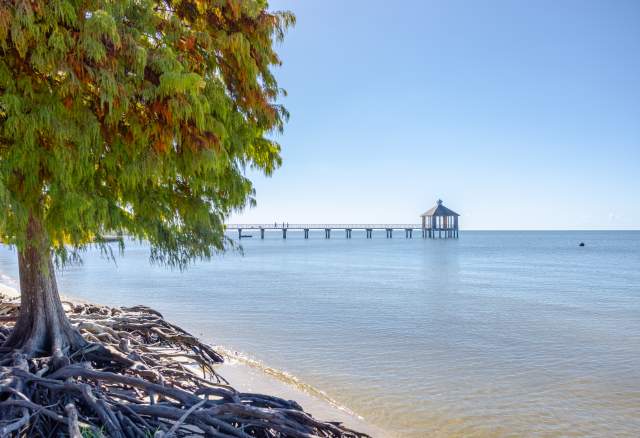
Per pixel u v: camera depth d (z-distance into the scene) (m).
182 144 5.31
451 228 191.38
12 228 4.59
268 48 6.35
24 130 4.38
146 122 5.05
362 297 28.38
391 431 8.61
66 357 6.41
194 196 6.60
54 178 4.80
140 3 5.23
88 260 75.75
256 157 7.25
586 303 26.50
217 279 40.66
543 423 9.12
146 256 89.06
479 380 11.85
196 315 21.42
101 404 5.29
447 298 28.25
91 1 4.46
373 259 72.00
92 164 4.98
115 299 26.95
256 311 22.72
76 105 4.66
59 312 7.40
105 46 4.53
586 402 10.34
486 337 17.19
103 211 4.92
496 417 9.37
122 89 4.52
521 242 172.00
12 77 4.62
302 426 5.90
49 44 4.20
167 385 6.84
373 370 12.62
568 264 63.00
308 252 94.50
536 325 19.70
